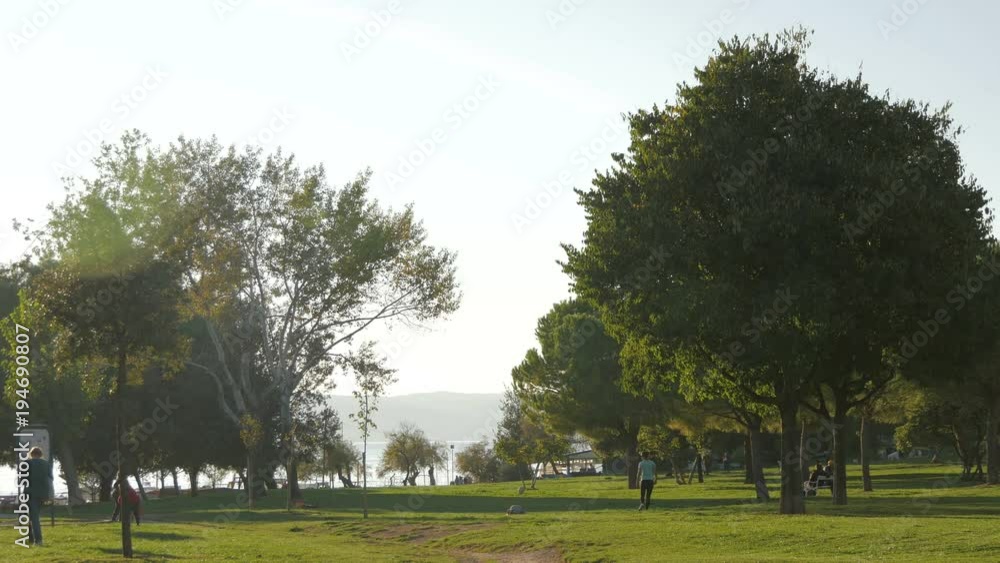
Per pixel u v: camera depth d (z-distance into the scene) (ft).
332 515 147.02
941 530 80.23
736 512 116.16
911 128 111.04
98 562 66.85
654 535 90.58
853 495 155.94
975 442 230.27
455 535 105.09
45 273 72.64
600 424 209.46
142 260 72.90
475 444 394.32
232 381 186.19
